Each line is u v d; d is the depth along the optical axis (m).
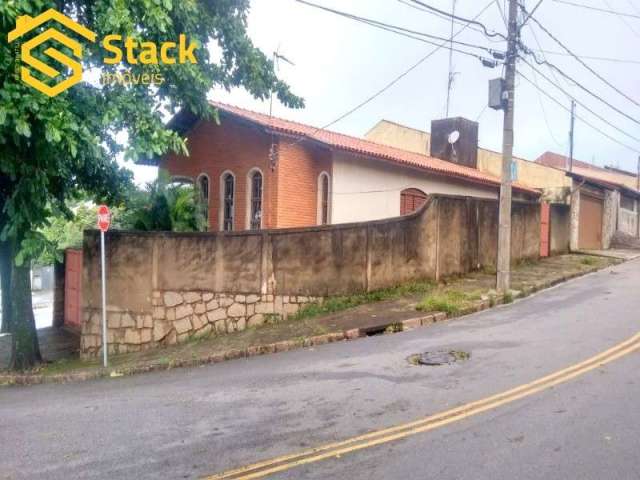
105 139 11.64
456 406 5.89
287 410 6.15
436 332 9.75
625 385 6.30
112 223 14.66
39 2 7.61
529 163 26.59
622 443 4.77
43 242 9.37
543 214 19.50
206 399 6.86
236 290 11.26
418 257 13.49
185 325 11.23
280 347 9.58
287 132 14.47
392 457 4.72
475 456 4.64
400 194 17.36
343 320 10.73
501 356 7.85
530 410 5.64
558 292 13.37
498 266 12.59
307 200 15.31
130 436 5.67
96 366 9.98
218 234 11.24
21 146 9.24
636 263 18.80
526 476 4.25
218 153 16.41
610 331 9.05
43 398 7.93
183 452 5.13
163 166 18.05
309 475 4.48
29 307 10.52
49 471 4.89
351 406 6.13
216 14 10.95
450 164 22.33
